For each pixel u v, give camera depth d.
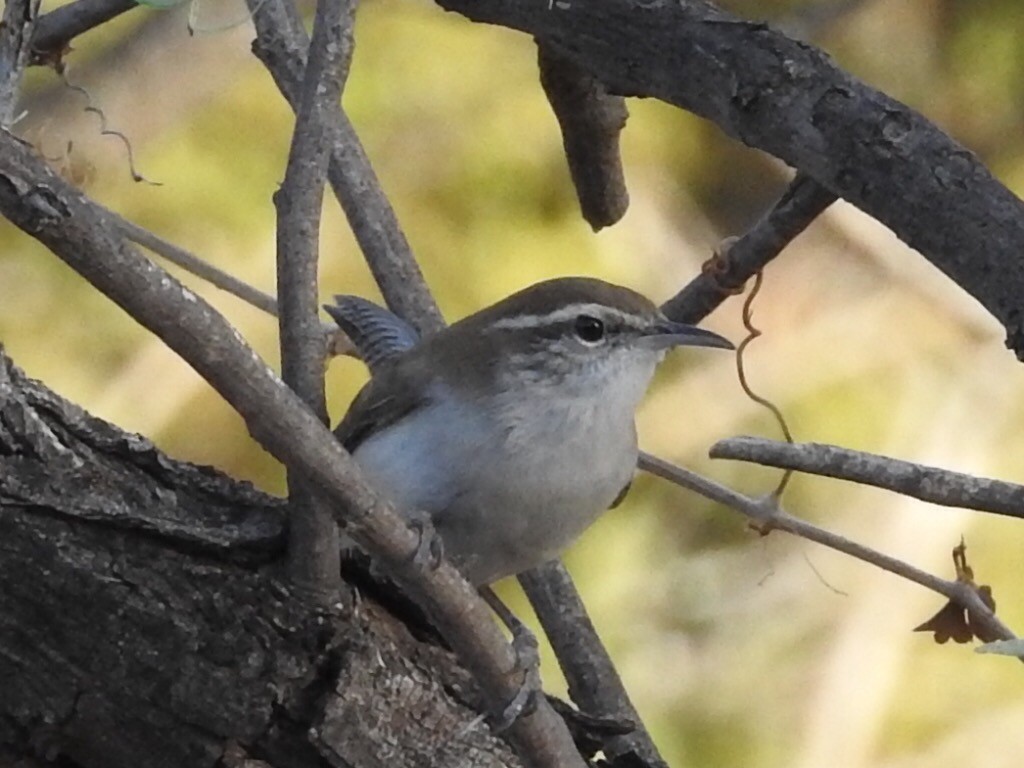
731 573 3.20
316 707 2.94
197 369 2.91
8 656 2.94
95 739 2.94
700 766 3.18
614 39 2.95
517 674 2.94
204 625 2.94
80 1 3.01
